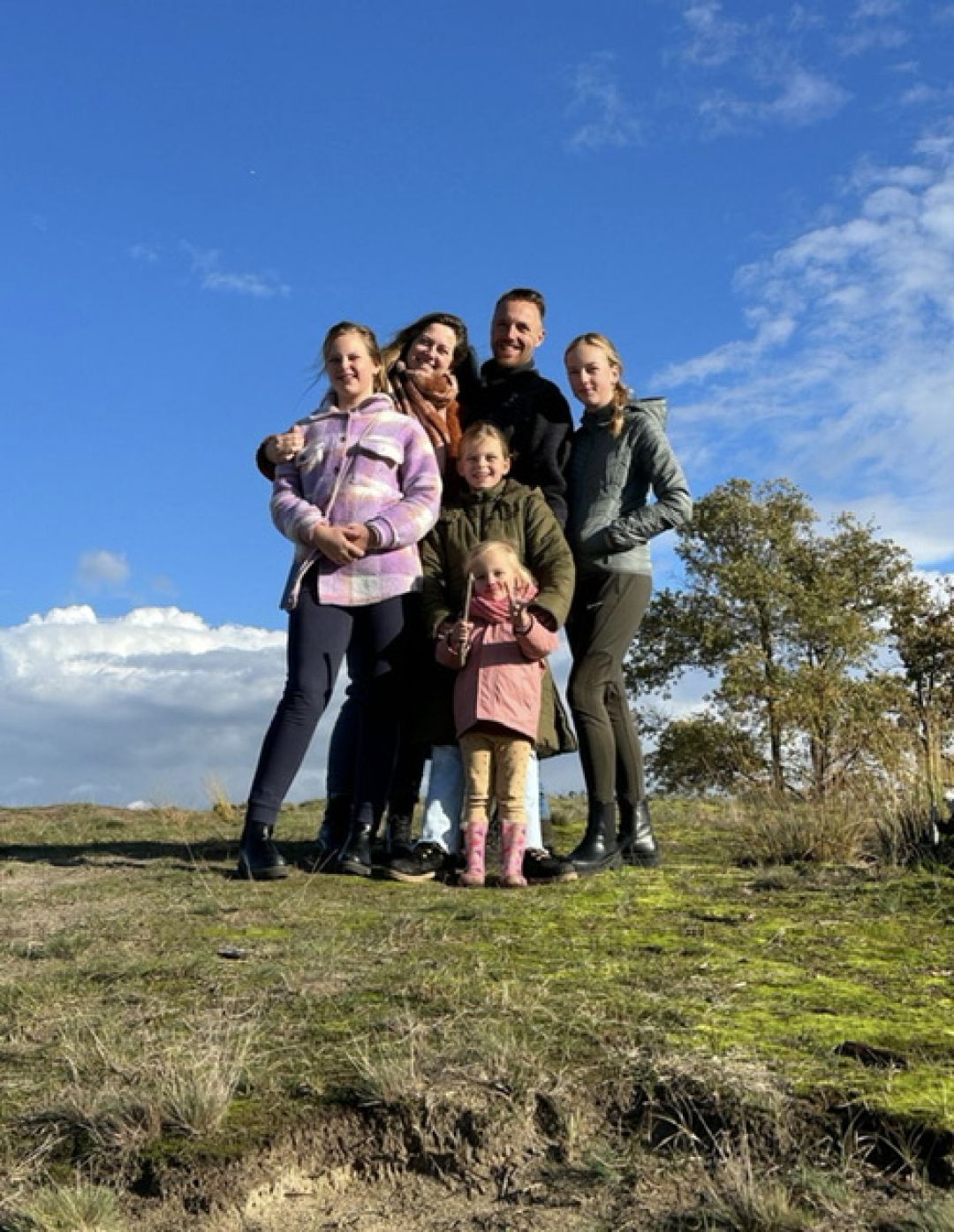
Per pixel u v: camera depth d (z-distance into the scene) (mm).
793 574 31719
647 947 3713
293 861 5723
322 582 5352
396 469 5527
